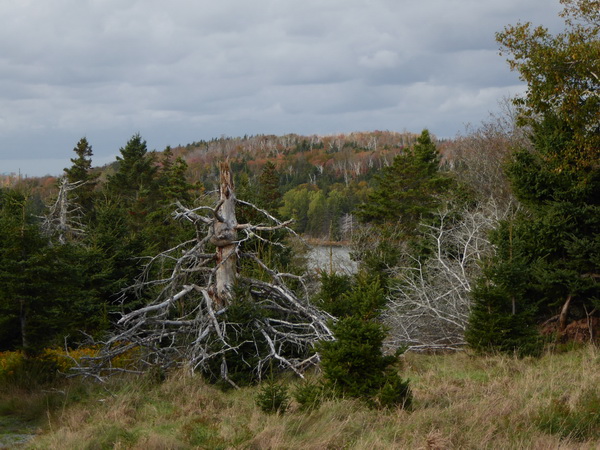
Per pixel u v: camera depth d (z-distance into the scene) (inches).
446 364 548.7
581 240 592.7
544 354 552.7
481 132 1424.7
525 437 300.8
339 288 651.5
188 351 566.6
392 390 372.2
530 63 685.9
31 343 523.8
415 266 861.8
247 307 560.1
